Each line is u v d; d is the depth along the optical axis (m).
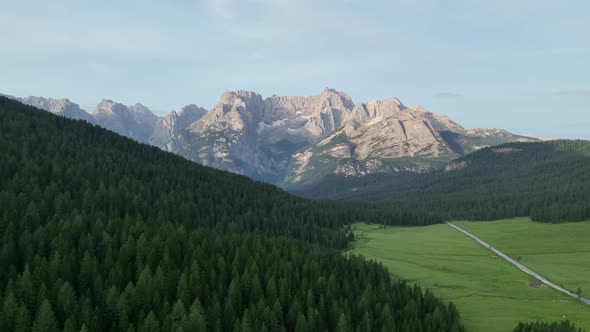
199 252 108.44
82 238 104.88
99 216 122.62
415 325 85.25
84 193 143.12
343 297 98.88
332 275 101.25
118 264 92.12
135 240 114.75
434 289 123.19
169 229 125.88
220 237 125.94
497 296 116.75
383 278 109.94
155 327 72.88
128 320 77.88
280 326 82.56
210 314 81.38
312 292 92.94
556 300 112.75
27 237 100.38
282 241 141.62
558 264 151.75
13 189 135.25
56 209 126.69
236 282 90.44
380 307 91.88
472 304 109.69
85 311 73.25
